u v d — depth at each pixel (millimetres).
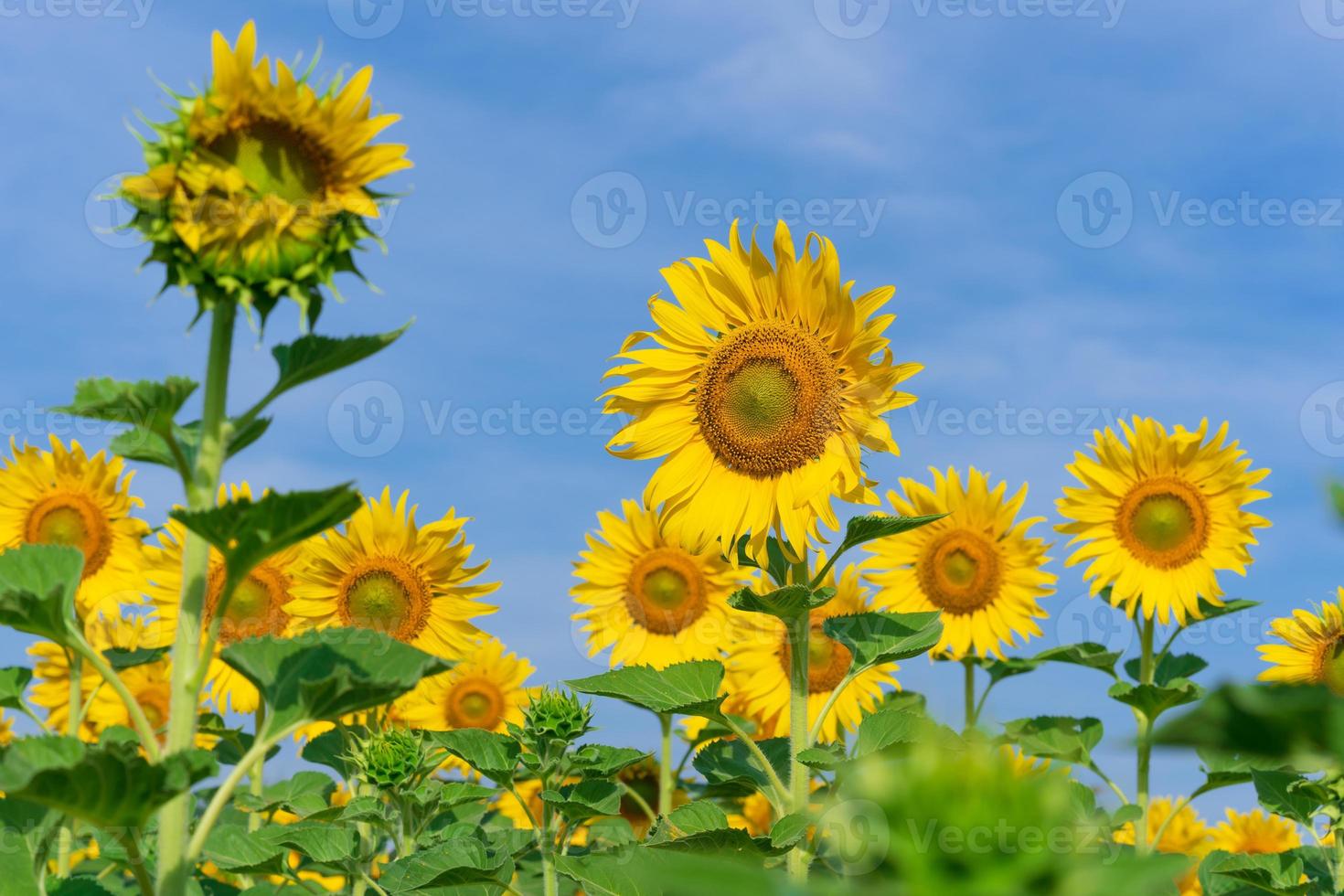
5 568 3633
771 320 6805
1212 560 9227
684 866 1111
